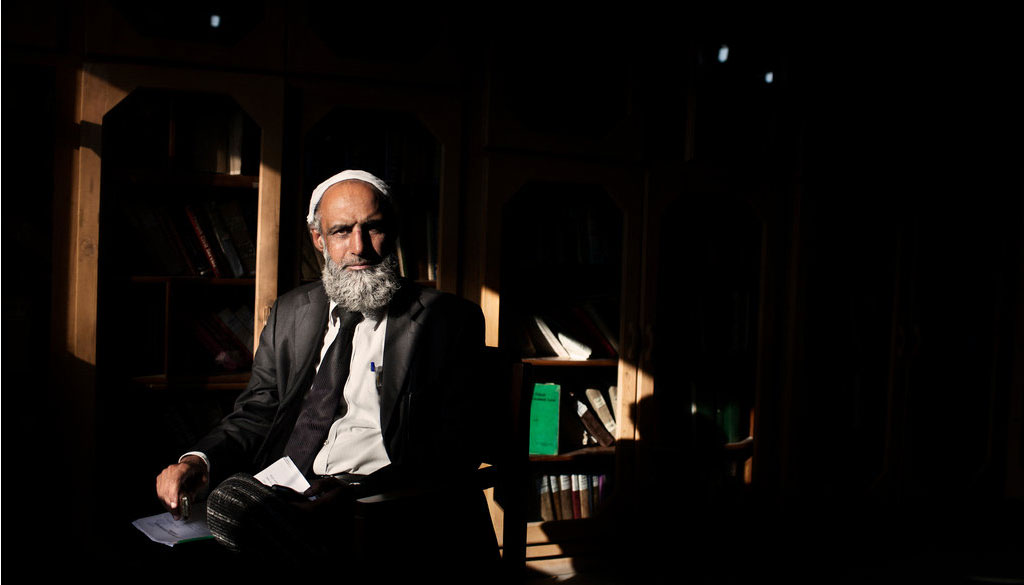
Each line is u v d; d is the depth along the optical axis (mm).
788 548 2908
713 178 2756
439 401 1811
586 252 2682
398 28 2533
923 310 3039
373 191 1840
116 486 2277
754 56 2805
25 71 2154
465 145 2496
